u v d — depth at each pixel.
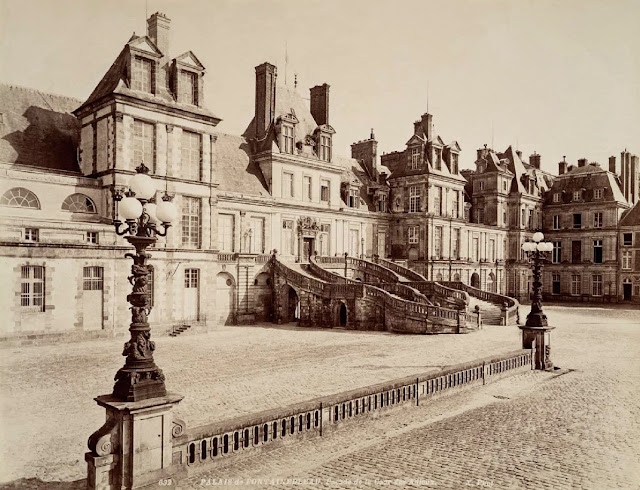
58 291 27.59
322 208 49.09
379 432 13.32
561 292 68.50
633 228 62.75
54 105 35.50
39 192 29.69
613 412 15.18
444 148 59.31
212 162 36.62
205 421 14.29
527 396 17.27
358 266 47.91
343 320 40.06
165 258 33.22
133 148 32.38
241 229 42.19
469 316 35.34
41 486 10.27
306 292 39.47
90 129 33.59
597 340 31.09
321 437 12.85
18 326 26.30
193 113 35.06
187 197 35.28
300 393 17.48
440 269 55.56
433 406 15.95
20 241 26.34
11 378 19.41
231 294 40.06
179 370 21.50
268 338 32.00
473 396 17.28
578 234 67.50
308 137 49.22
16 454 11.95
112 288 29.75
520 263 67.31
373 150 59.97
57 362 22.50
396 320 35.34
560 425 13.85
